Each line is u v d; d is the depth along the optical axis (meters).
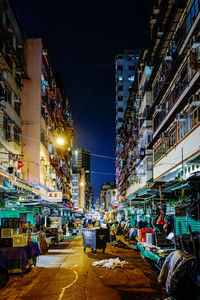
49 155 30.53
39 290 7.01
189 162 11.48
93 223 37.16
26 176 23.38
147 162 23.31
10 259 8.52
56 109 36.59
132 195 18.34
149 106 23.52
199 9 11.85
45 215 21.39
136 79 30.48
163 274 6.04
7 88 19.20
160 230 14.05
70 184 58.38
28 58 24.81
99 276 8.45
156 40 18.80
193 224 11.48
